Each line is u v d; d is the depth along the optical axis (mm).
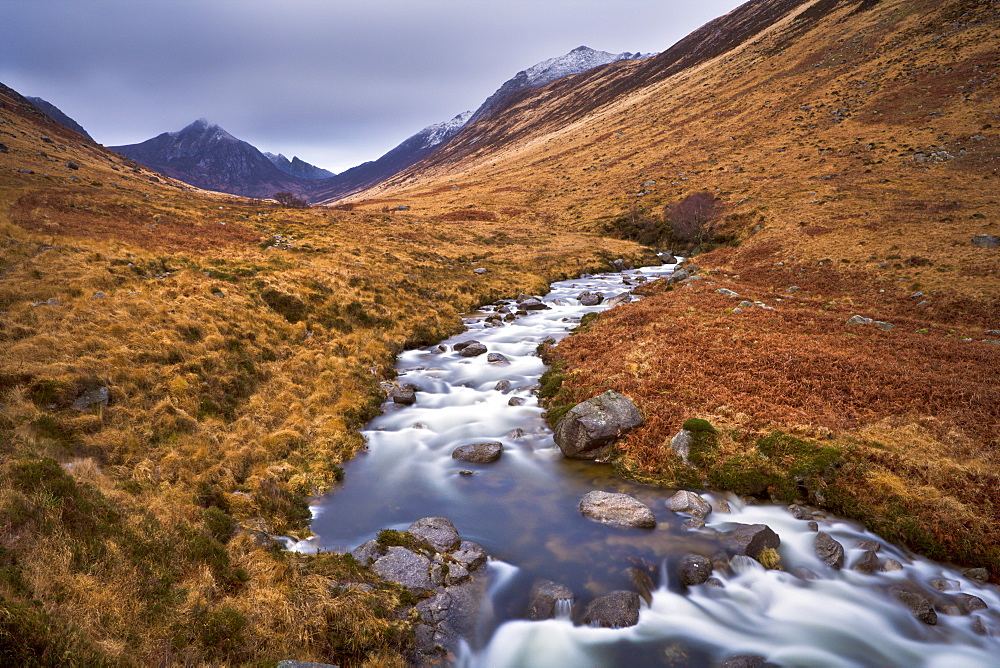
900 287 36156
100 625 6988
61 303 21062
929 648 9234
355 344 26562
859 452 14188
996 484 12492
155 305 22562
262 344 23094
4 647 5840
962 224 47844
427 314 34344
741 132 110062
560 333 32500
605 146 140500
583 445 16297
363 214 86438
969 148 69688
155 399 16609
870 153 79062
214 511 11711
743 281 45312
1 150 66812
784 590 10641
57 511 8555
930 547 11586
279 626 8531
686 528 12586
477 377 24781
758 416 16719
